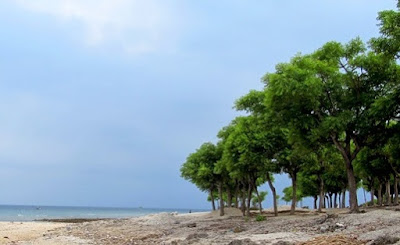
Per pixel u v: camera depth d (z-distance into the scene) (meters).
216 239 22.50
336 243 16.41
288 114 30.12
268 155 38.56
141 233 34.44
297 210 52.75
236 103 39.09
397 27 24.05
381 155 42.19
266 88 33.22
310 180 61.72
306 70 28.20
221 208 55.56
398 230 17.39
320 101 29.91
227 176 56.47
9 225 50.78
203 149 57.75
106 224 52.00
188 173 62.28
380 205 48.06
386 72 29.22
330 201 70.06
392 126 29.86
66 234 36.16
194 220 48.44
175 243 23.06
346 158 29.66
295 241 18.28
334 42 30.77
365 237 17.30
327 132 28.75
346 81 30.03
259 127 37.91
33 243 27.55
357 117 29.17
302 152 32.47
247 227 28.48
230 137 41.72
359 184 68.00
